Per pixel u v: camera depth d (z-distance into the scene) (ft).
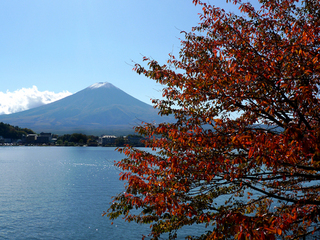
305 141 13.88
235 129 21.88
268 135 15.79
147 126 24.62
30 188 192.85
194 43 26.58
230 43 24.53
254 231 15.94
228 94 22.24
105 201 149.18
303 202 21.34
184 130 22.13
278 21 27.40
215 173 21.98
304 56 19.24
